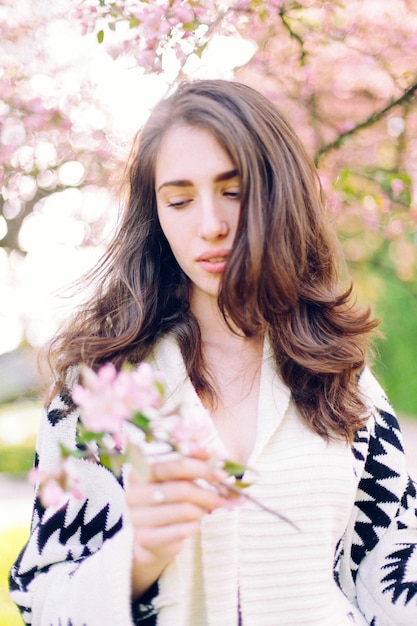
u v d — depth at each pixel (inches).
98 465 61.2
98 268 71.2
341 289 73.3
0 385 471.8
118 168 86.9
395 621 63.6
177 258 62.2
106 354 64.1
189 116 59.6
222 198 60.4
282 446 61.3
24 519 232.5
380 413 70.2
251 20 144.7
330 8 169.8
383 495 68.0
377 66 181.9
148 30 114.0
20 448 366.6
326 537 60.4
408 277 247.9
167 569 54.7
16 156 213.5
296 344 64.2
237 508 57.6
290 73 180.7
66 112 203.6
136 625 52.5
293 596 58.7
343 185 163.3
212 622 56.4
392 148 183.6
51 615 52.8
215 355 65.9
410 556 65.9
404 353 471.2
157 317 65.4
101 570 49.8
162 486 44.4
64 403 63.6
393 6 178.2
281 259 62.3
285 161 63.6
